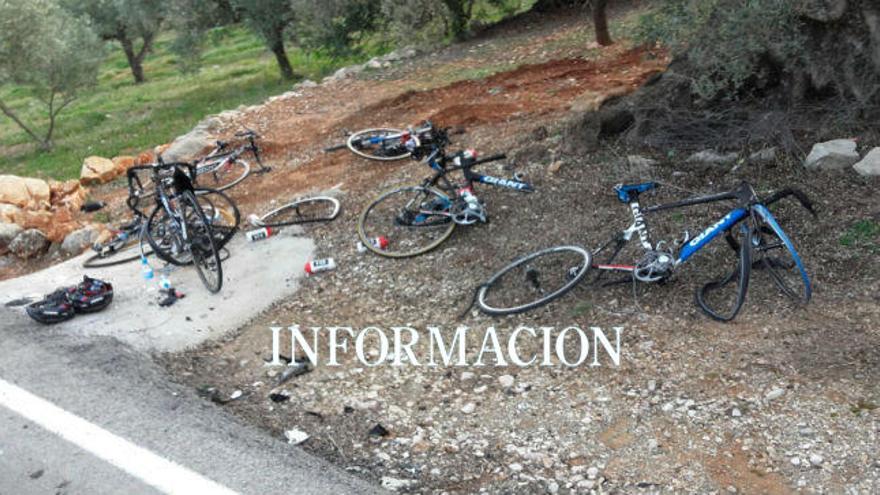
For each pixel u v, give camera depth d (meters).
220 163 9.78
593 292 5.52
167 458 4.21
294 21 18.42
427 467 4.06
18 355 5.66
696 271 5.45
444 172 6.68
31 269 8.39
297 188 8.97
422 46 16.33
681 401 4.30
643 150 7.10
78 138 16.64
